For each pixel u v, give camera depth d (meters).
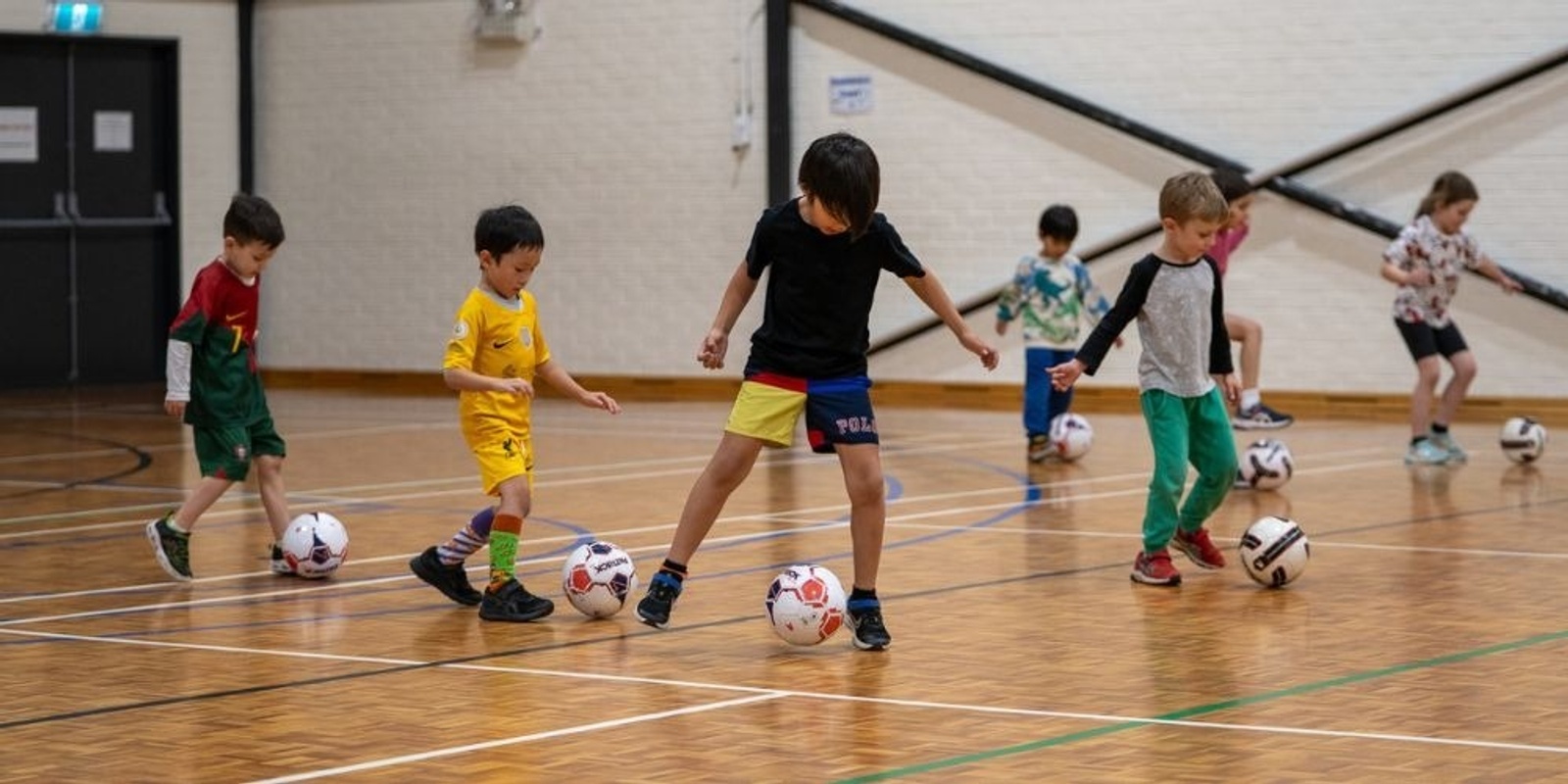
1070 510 12.91
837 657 8.00
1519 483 14.20
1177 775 5.97
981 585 9.84
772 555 10.88
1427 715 6.80
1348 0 20.20
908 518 12.46
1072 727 6.66
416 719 6.83
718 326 8.34
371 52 25.14
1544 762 6.11
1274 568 9.65
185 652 8.17
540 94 24.22
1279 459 13.90
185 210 25.50
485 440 9.05
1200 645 8.21
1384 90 20.11
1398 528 11.84
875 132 22.45
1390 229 19.92
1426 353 15.50
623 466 15.90
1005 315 16.25
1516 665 7.70
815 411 8.20
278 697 7.23
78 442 18.28
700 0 23.22
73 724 6.77
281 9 25.66
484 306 9.00
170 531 10.05
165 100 25.41
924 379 22.41
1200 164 20.78
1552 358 19.48
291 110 25.69
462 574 9.41
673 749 6.37
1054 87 21.48
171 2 25.16
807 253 8.06
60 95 24.58
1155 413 9.86
